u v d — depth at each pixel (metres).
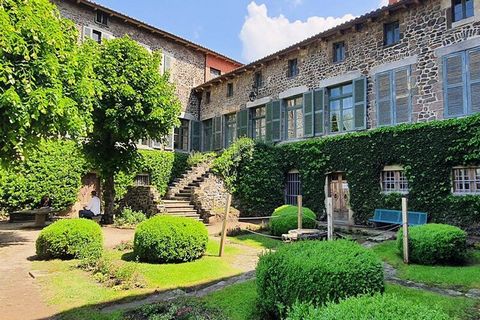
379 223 10.98
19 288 5.34
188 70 19.44
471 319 3.90
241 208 14.12
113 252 7.66
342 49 13.06
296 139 14.46
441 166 9.58
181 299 4.58
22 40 5.87
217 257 7.35
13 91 5.68
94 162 12.26
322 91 13.33
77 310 4.43
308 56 14.09
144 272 6.02
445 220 9.35
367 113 11.84
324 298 3.46
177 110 12.60
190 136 19.28
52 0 14.27
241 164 14.33
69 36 8.05
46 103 6.13
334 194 12.72
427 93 10.32
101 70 11.10
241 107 17.16
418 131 10.14
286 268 3.77
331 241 4.48
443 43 10.07
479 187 8.99
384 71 11.43
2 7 5.94
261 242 9.25
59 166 14.12
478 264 6.72
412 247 6.85
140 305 4.59
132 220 12.03
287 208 10.84
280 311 3.60
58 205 14.04
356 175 11.69
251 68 16.52
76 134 7.90
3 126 6.07
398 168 10.72
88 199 15.42
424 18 10.58
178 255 6.75
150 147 17.17
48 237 7.05
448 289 5.11
